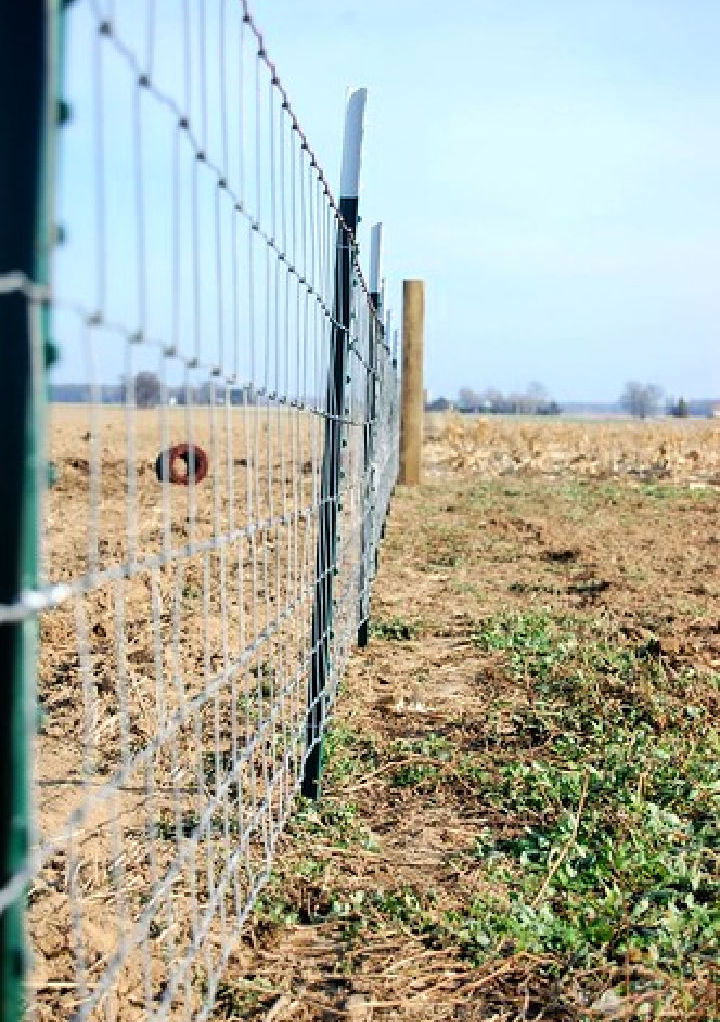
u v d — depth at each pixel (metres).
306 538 4.75
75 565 8.99
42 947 3.47
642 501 17.62
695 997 3.40
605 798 4.85
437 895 4.04
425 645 7.74
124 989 3.31
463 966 3.61
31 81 1.53
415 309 19.45
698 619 8.53
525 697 6.41
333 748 5.45
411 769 5.24
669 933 3.71
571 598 9.50
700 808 4.75
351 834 4.52
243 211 2.72
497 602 9.28
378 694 6.51
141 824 4.36
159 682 2.96
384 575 10.51
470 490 19.09
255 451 3.29
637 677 6.68
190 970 3.11
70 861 3.92
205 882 3.95
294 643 6.88
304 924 3.85
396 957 3.65
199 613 7.66
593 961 3.59
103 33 1.65
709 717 5.96
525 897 4.05
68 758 5.01
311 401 4.32
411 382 19.75
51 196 1.55
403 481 19.94
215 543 2.80
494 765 5.32
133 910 3.73
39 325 1.54
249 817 3.97
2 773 1.61
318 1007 3.38
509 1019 3.35
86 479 14.73
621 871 4.15
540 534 13.45
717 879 4.13
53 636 6.97
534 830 4.62
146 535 10.71
